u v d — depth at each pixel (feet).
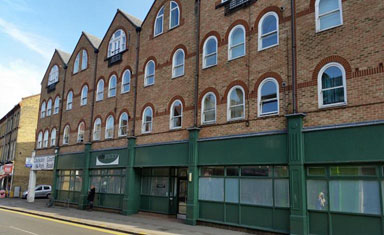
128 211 60.90
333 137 35.70
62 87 92.43
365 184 33.55
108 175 69.41
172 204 58.08
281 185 40.11
